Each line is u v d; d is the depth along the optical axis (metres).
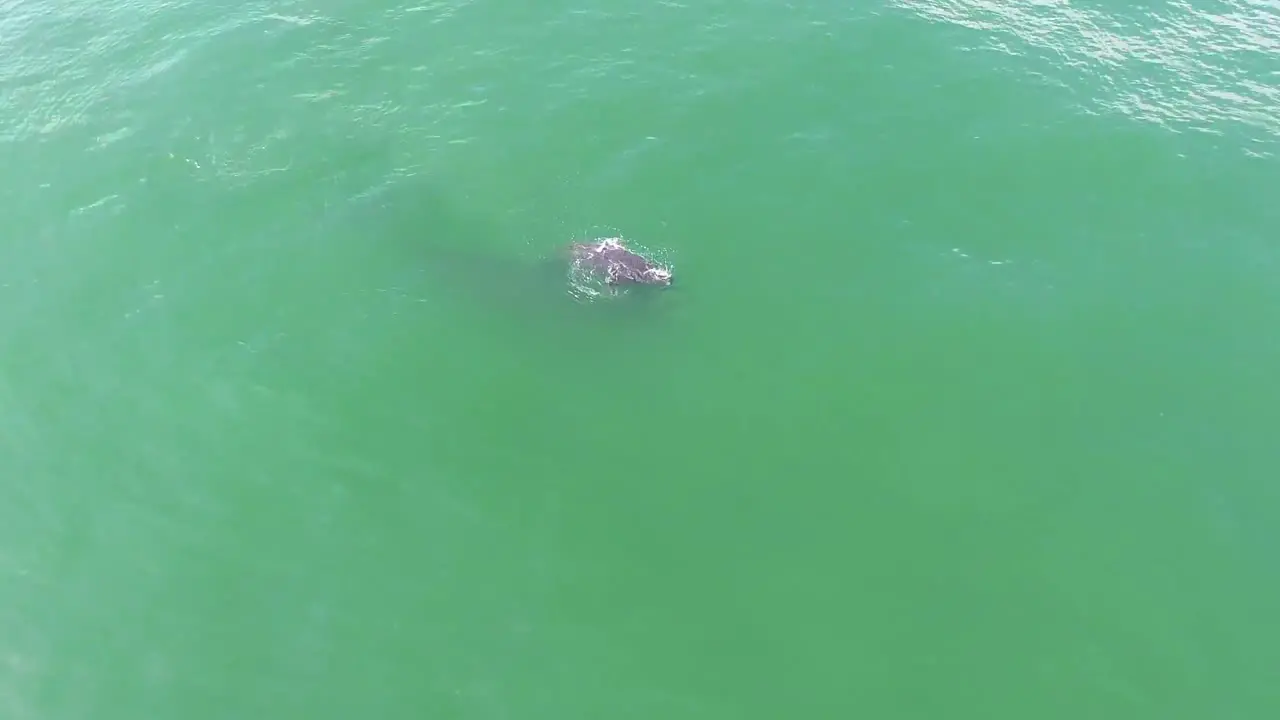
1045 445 36.84
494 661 31.50
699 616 32.50
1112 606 32.59
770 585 33.16
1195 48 53.09
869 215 44.50
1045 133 48.19
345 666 31.36
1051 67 51.81
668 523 34.78
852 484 35.88
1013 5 56.12
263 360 39.06
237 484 35.62
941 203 45.00
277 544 34.19
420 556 33.91
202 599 32.88
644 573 33.44
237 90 50.50
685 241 43.34
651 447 36.88
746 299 41.44
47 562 33.69
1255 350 39.69
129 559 33.81
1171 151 47.34
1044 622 32.19
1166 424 37.44
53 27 54.97
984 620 32.28
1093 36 53.88
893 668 31.23
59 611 32.56
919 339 40.19
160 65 52.09
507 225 43.88
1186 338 40.09
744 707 30.38
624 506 35.22
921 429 37.41
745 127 48.34
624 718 30.14
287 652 31.66
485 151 47.25
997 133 48.22
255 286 41.59
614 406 38.03
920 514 35.06
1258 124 48.94
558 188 45.47
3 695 30.59
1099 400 38.19
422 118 48.97
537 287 41.53
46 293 41.34
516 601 32.88
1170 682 30.73
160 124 48.75
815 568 33.56
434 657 31.56
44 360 39.00
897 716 30.12
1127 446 36.81
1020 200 45.22
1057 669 31.06
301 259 42.66
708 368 39.22
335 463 36.22
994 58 52.34
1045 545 34.16
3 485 35.47
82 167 46.75
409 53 52.62
